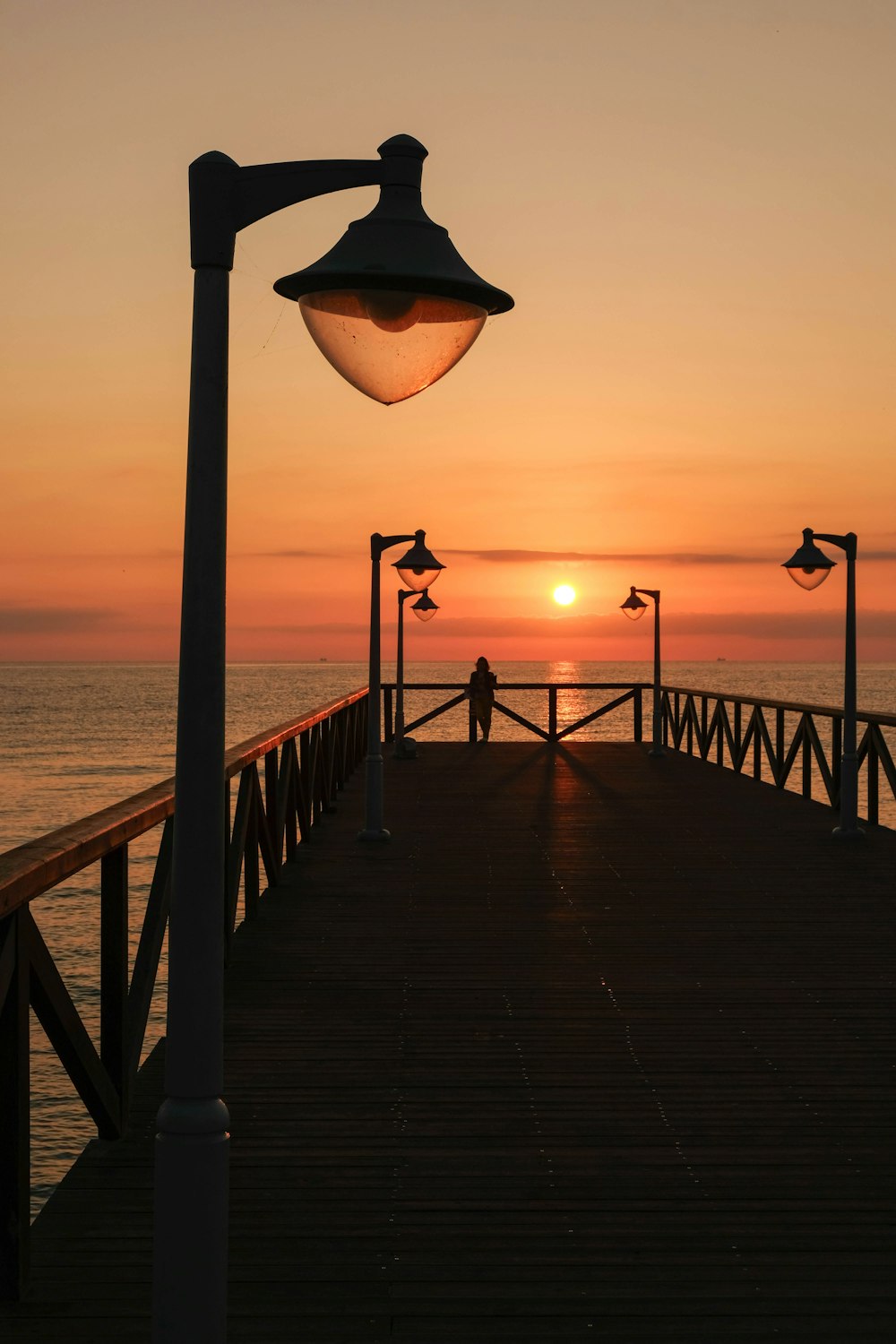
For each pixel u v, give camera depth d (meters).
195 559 2.24
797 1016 5.10
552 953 6.12
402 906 7.21
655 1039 4.80
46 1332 2.71
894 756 41.22
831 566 9.61
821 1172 3.58
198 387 2.23
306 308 2.48
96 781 52.69
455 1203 3.37
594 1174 3.57
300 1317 2.80
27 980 2.83
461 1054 4.62
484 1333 2.74
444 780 13.84
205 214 2.23
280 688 165.88
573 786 13.28
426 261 2.36
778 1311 2.83
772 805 11.70
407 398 2.65
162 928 4.25
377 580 9.66
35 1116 11.56
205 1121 2.24
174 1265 2.24
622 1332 2.74
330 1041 4.77
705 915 6.98
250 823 6.75
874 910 7.11
